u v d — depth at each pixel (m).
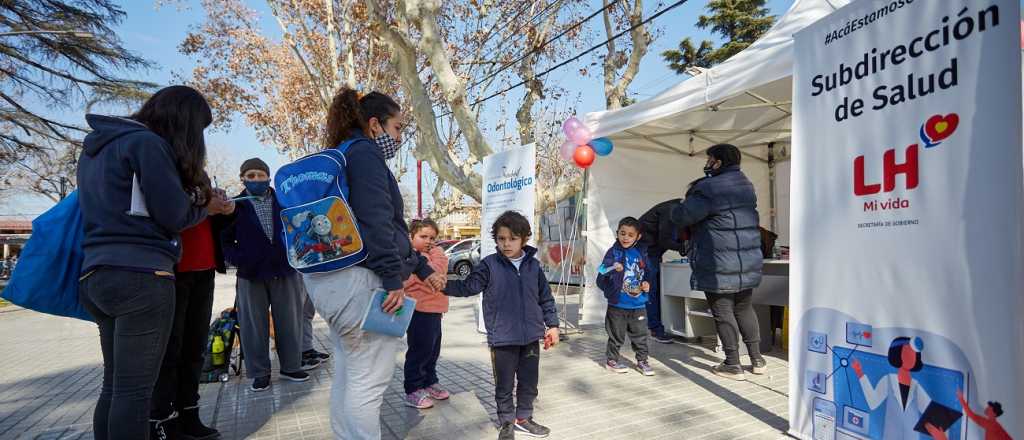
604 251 7.16
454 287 3.12
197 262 2.95
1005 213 2.07
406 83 9.45
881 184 2.57
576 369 4.89
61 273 2.28
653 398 3.97
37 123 16.92
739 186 4.34
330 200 2.21
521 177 6.30
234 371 4.86
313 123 21.66
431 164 9.84
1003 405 2.08
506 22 14.04
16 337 8.20
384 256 2.23
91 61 17.45
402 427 3.48
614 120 6.08
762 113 6.69
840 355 2.78
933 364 2.34
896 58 2.50
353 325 2.27
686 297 5.74
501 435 3.19
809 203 2.96
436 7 8.88
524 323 3.20
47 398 4.37
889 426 2.52
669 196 7.68
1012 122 2.04
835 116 2.82
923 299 2.38
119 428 2.10
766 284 5.39
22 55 16.19
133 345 2.14
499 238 3.26
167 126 2.34
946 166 2.28
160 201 2.15
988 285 2.13
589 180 7.16
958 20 2.23
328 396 4.16
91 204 2.14
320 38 17.36
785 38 4.28
